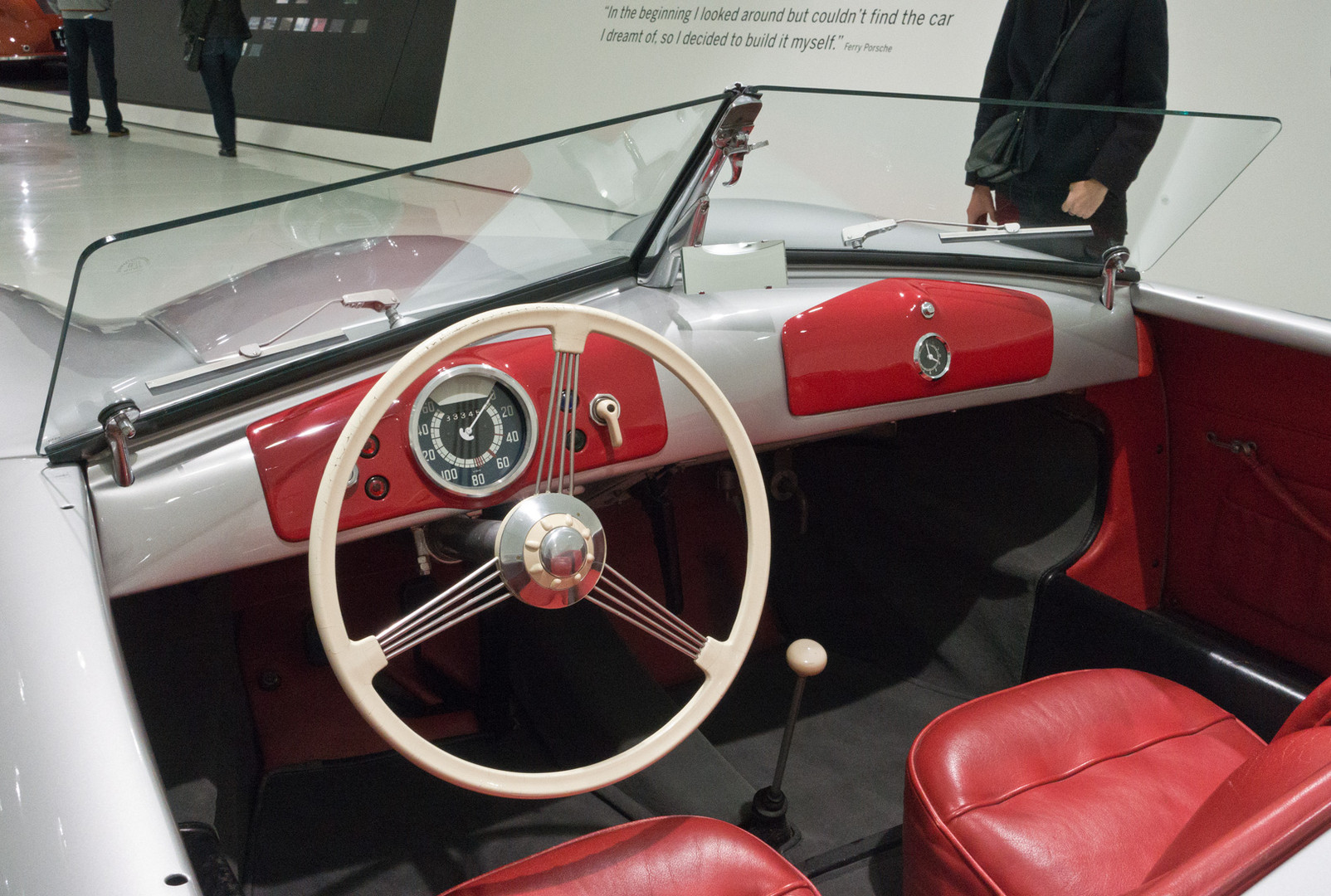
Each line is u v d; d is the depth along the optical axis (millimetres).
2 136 7957
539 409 1109
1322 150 2830
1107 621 1539
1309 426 1482
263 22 7844
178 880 616
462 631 1711
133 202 5406
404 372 833
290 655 1599
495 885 899
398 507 1033
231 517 979
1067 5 2166
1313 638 1532
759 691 1818
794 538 2039
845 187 1320
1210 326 1522
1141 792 1041
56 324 1252
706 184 1186
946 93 3893
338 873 1353
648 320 1239
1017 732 1105
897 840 1448
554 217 1157
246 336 1034
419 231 1084
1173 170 1370
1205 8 3047
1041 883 938
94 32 7730
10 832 634
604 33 5387
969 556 1767
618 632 1642
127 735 708
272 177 6379
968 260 1525
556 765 1581
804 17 4352
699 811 1409
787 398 1304
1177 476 1715
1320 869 594
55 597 798
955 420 1813
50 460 954
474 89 6176
